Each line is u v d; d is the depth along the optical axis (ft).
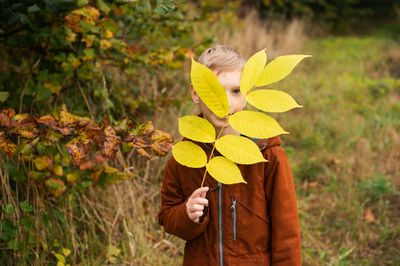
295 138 13.47
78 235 7.22
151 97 9.61
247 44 18.38
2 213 6.12
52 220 6.97
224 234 4.00
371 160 11.84
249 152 2.91
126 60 7.25
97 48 6.93
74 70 6.78
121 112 8.30
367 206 9.66
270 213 4.00
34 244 6.43
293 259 3.84
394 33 38.32
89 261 6.70
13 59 7.20
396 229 8.64
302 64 21.30
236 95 3.76
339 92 18.13
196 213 3.61
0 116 4.15
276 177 3.94
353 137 13.30
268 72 2.85
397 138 12.96
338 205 9.62
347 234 8.49
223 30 17.31
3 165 6.17
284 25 29.96
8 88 6.39
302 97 15.84
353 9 43.24
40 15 6.07
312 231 8.71
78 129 4.33
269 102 2.84
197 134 3.05
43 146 4.59
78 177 6.38
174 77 10.75
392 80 20.30
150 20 8.00
